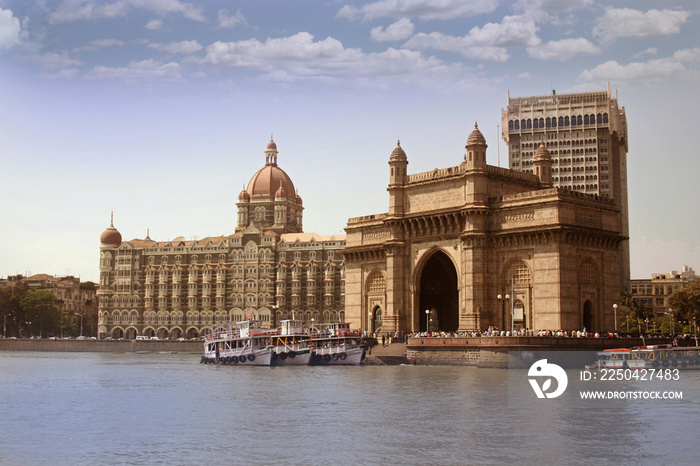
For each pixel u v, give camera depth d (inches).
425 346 4672.7
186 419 2571.4
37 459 1987.0
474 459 1931.6
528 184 5191.9
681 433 2233.0
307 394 3181.6
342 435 2233.0
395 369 4404.5
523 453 1991.9
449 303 5438.0
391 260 5354.3
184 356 7721.5
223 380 3949.3
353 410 2696.9
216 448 2082.9
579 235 4544.8
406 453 1999.3
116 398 3223.4
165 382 3959.2
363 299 5792.3
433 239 5128.0
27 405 3019.2
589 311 4665.4
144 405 2960.1
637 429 2297.0
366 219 5851.4
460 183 4968.0
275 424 2434.8
